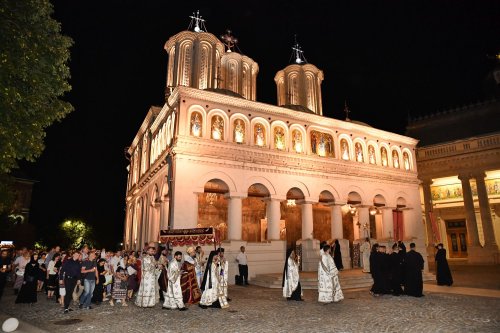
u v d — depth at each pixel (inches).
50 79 474.6
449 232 1678.2
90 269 515.2
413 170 1285.7
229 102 951.0
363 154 1180.5
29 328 370.6
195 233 694.5
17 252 812.0
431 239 1494.8
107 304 546.3
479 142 1437.0
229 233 877.8
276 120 1019.3
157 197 1002.7
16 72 398.6
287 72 1482.5
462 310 464.1
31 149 458.6
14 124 419.2
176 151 842.2
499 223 1488.7
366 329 372.2
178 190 826.8
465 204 1434.5
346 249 1021.8
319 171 1043.9
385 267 609.0
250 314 453.7
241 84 1353.3
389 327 379.9
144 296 512.1
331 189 1059.3
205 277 504.1
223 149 909.8
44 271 693.3
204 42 1261.1
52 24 472.4
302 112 1059.9
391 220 1181.1
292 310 477.7
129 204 1574.8
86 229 1905.8
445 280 721.6
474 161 1435.8
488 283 762.2
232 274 832.3
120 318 441.4
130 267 596.4
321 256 542.3
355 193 1139.9
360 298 578.2
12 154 424.2
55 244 1822.1
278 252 914.7
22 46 407.8
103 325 405.7
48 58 469.4
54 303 576.7
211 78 1240.8
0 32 397.4
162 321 420.5
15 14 418.3
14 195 863.1
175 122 903.7
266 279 783.7
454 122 1587.1
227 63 1353.3
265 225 1159.6
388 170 1210.0
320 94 1498.5
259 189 987.3
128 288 586.9
